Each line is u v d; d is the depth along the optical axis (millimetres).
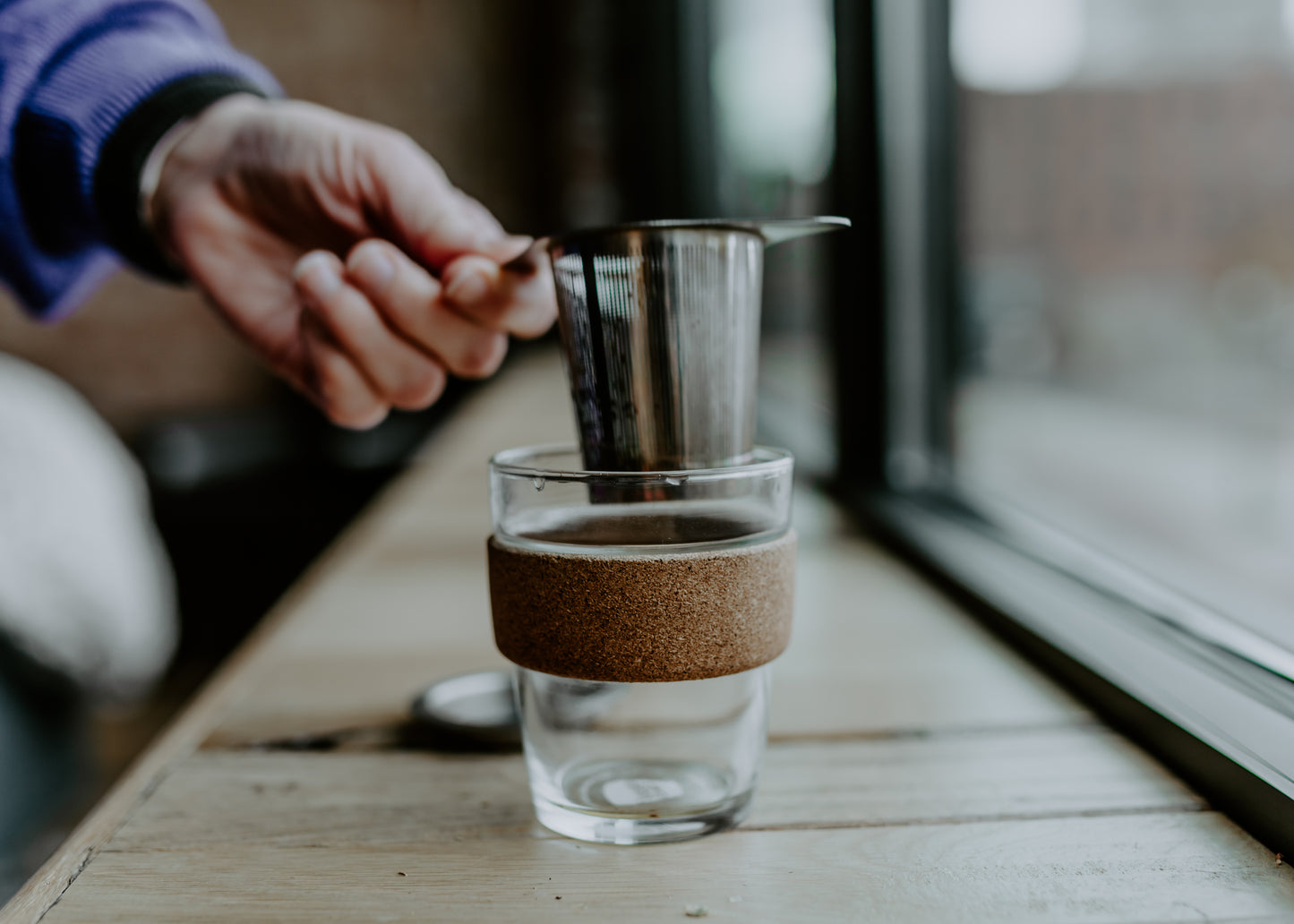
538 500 454
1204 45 1048
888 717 550
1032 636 605
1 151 672
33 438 1180
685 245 437
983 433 1108
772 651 458
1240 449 1069
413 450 2445
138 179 659
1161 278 1135
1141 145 1113
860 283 1062
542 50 2971
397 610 709
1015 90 1083
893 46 1025
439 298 554
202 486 2219
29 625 1068
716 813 462
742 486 451
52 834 995
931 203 1052
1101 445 1196
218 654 2033
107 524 1233
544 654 451
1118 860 442
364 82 2924
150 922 422
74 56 667
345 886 439
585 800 460
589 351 449
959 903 423
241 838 468
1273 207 1003
